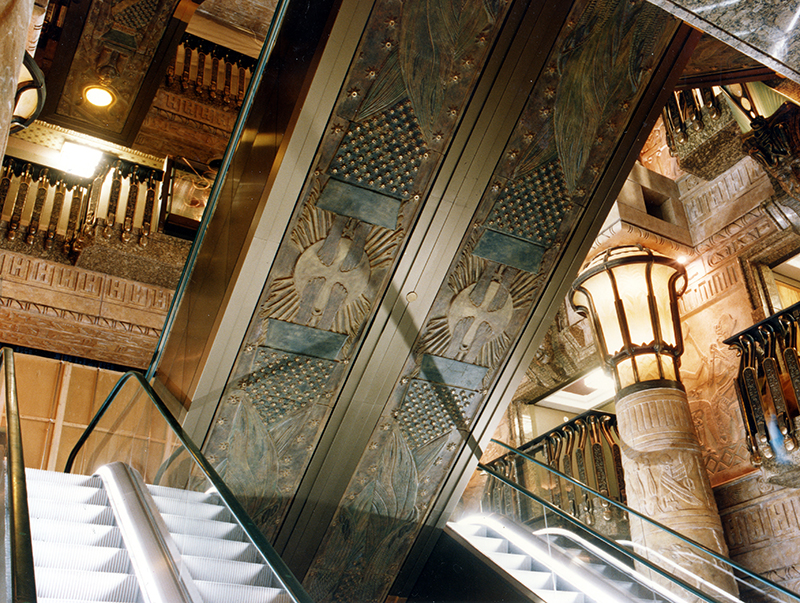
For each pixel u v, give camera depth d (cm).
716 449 968
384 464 697
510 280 642
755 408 845
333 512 697
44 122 1045
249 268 568
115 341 1027
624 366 895
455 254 614
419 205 587
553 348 1229
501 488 795
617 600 604
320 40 519
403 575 765
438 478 727
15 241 999
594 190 619
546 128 581
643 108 596
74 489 505
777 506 850
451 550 734
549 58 557
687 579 716
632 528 797
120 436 643
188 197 1141
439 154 571
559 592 626
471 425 710
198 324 638
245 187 607
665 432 821
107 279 1051
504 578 644
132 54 859
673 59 582
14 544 250
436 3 519
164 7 792
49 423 944
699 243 1091
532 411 1313
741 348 893
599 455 1030
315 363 630
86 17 801
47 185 1043
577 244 641
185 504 462
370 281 607
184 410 611
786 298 1033
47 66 942
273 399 634
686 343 1065
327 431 662
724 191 1084
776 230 966
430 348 653
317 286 594
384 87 534
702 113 1038
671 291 945
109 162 1101
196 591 368
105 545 430
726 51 650
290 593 300
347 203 570
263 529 678
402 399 673
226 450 635
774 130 892
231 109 1246
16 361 970
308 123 529
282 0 561
